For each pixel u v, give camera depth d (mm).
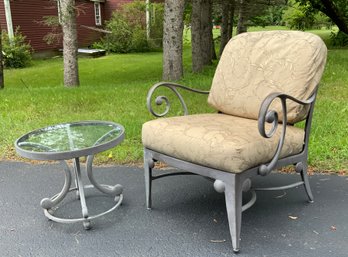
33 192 3004
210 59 11141
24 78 12484
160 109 5102
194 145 2158
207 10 10797
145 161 2553
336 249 2125
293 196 2760
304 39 2525
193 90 2920
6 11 15430
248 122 2492
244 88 2688
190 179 3141
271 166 2193
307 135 2514
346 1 14508
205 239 2271
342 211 2527
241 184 2072
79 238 2332
